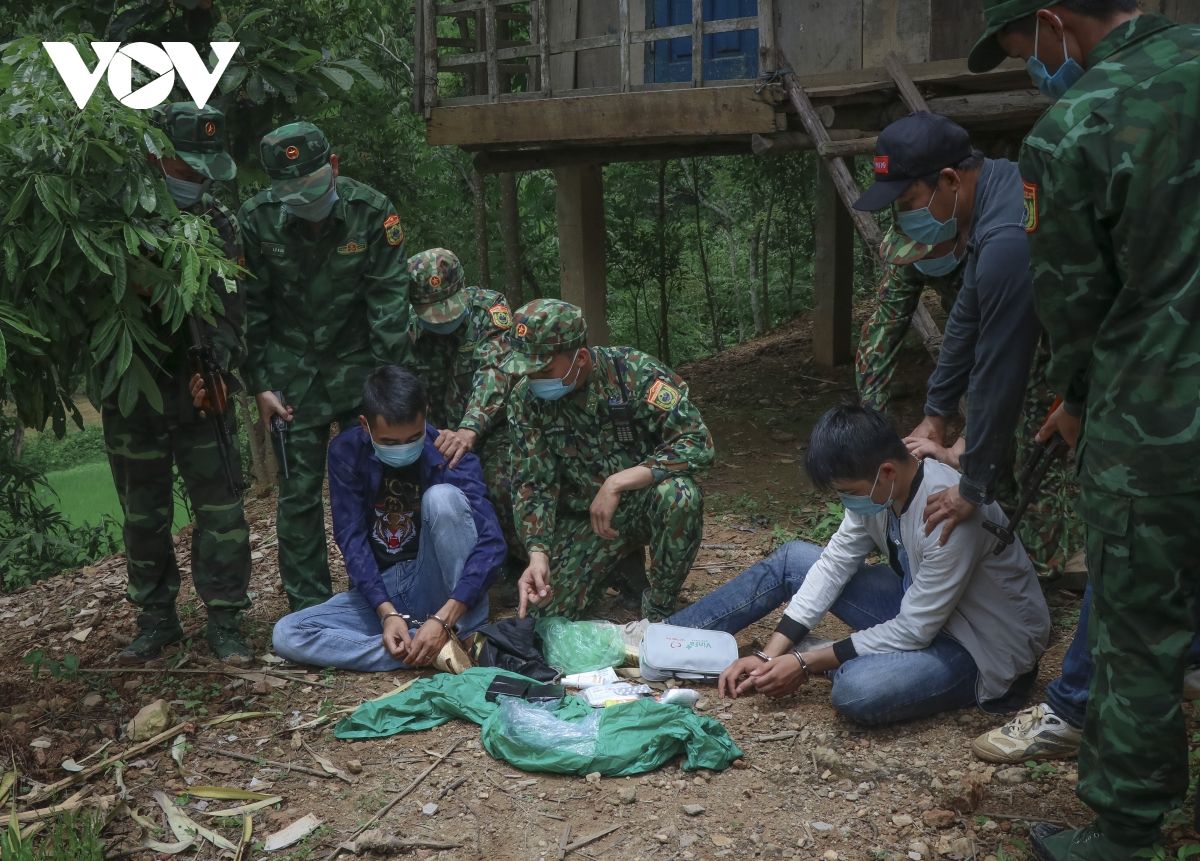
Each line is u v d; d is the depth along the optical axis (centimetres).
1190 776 300
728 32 680
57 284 360
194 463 417
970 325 373
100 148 359
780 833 300
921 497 343
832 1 677
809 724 357
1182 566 237
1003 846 287
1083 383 262
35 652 436
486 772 337
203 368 404
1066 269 240
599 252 897
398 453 399
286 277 435
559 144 846
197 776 345
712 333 1603
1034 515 435
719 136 830
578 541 436
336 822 315
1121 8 243
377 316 440
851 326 1006
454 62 799
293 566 465
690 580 496
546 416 418
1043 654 391
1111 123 228
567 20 839
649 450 427
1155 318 230
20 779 348
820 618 378
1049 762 323
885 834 297
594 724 341
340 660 409
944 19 638
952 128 347
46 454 2181
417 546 430
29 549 865
